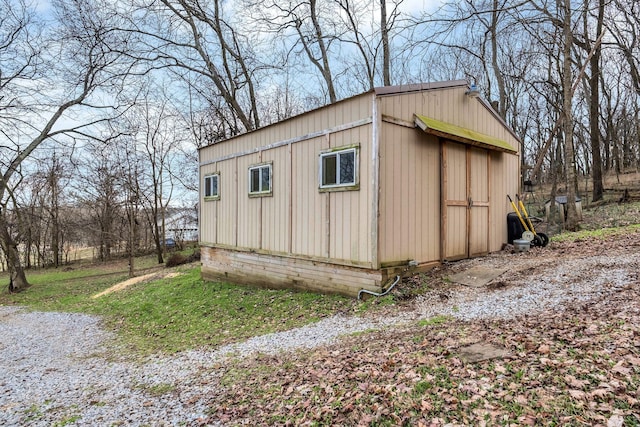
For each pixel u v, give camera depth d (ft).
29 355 21.80
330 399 10.21
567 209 36.60
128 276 54.19
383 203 20.06
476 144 25.20
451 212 24.38
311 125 24.13
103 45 45.62
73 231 79.25
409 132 21.67
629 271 17.21
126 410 12.25
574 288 16.26
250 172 30.25
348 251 21.59
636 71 52.34
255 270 29.99
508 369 9.58
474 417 7.91
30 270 75.15
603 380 8.28
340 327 17.53
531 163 86.33
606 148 81.15
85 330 27.40
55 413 12.75
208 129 71.00
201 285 34.55
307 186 24.49
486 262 23.65
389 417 8.61
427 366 10.68
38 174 61.98
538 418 7.43
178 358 17.57
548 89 56.59
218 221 34.99
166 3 46.68
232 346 17.84
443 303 17.74
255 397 11.51
